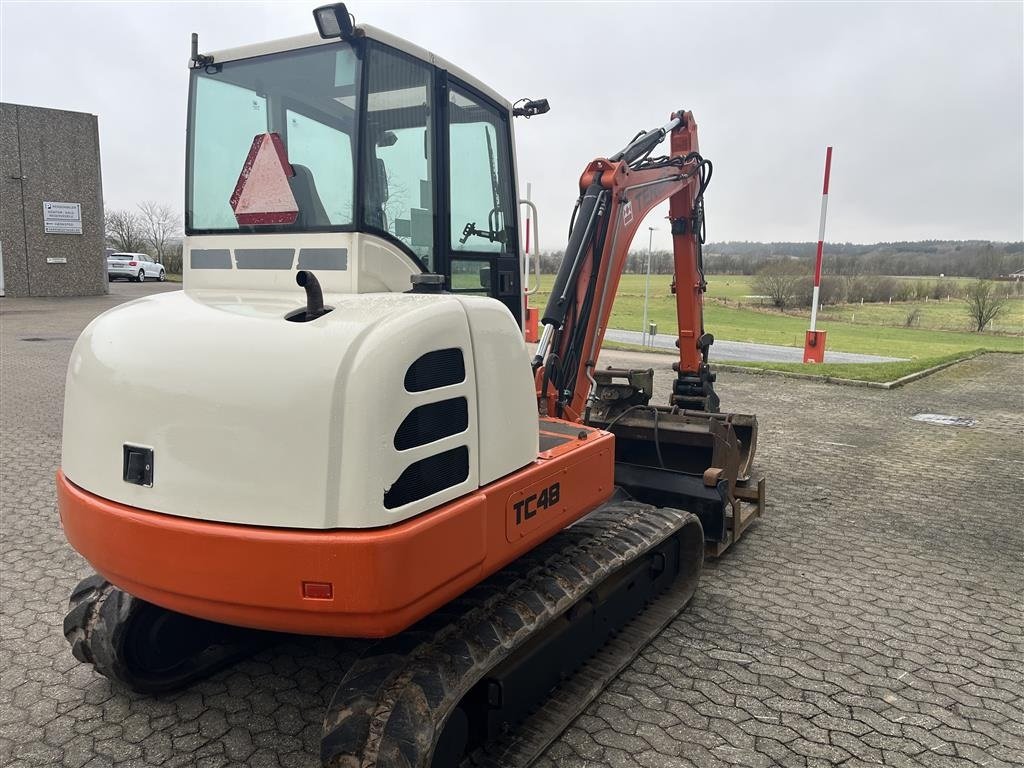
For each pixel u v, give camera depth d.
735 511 4.62
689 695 3.14
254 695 3.13
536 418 2.77
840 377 12.09
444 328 2.25
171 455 2.17
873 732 2.90
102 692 3.12
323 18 2.42
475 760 2.60
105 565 2.33
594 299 4.32
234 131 2.83
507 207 3.47
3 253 21.59
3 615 3.72
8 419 7.88
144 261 33.09
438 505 2.23
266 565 2.03
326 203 2.58
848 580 4.33
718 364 13.55
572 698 2.98
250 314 2.28
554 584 2.80
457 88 3.03
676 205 5.50
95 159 22.64
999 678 3.30
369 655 2.42
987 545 4.90
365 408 1.99
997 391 11.34
